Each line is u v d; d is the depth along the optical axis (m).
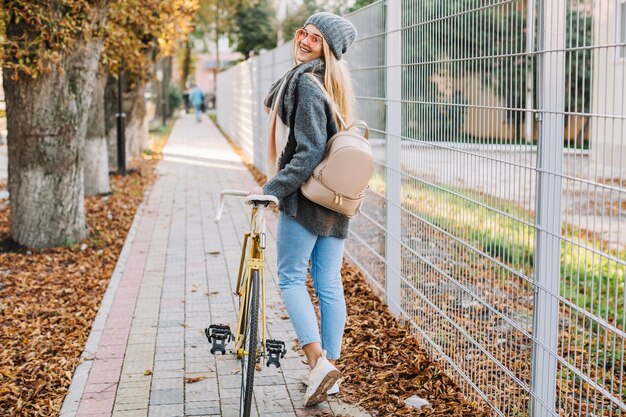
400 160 5.17
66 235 8.39
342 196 3.69
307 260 3.96
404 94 5.02
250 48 49.34
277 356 3.81
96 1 8.04
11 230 8.31
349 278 6.55
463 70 3.85
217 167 17.30
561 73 2.94
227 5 46.97
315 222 3.81
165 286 6.65
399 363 4.52
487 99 3.55
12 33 7.62
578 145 3.04
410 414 3.85
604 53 2.69
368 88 6.14
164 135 29.69
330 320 4.03
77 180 8.50
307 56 3.86
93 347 5.03
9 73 7.96
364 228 6.48
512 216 3.39
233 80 25.89
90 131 12.16
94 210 10.84
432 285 4.56
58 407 4.09
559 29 2.91
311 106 3.64
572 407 3.02
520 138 3.28
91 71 8.38
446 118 4.15
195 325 5.49
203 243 8.56
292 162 3.65
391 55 5.33
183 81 55.66
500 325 3.86
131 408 4.02
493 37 3.45
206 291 6.46
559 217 3.03
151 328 5.42
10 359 4.91
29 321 5.76
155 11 11.50
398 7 5.16
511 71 3.30
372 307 5.69
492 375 3.74
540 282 3.19
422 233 4.71
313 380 3.80
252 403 4.04
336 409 3.95
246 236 4.01
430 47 4.41
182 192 13.01
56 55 7.47
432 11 4.37
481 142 3.66
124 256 7.94
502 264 3.54
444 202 4.26
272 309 5.79
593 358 4.52
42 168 8.21
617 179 2.65
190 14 12.72
